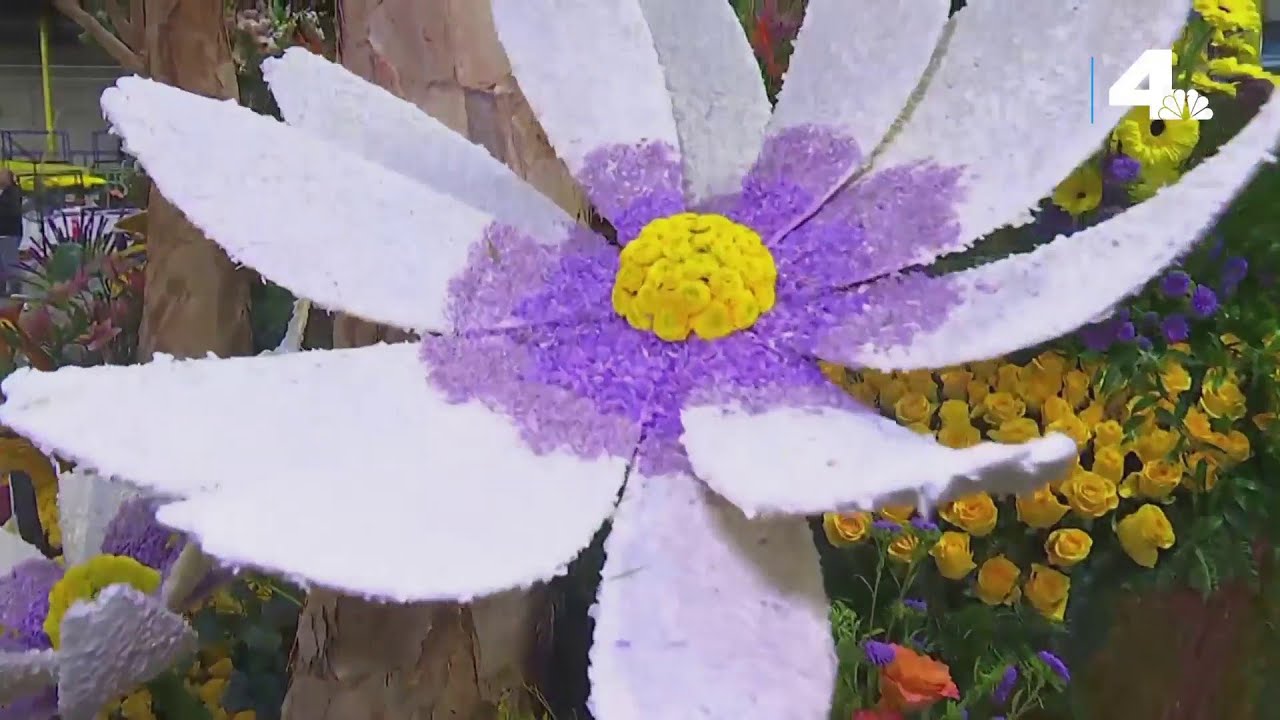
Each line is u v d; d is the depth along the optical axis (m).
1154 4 1.71
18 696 1.79
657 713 1.45
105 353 2.73
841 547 1.91
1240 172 1.55
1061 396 1.98
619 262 1.78
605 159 1.86
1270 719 2.04
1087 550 1.90
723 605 1.53
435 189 1.83
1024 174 1.74
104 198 3.18
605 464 1.62
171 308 2.37
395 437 1.61
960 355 1.64
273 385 1.62
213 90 2.46
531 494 1.58
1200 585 1.94
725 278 1.70
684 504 1.59
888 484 1.42
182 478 1.50
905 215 1.78
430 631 1.83
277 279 1.69
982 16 1.84
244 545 1.41
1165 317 1.99
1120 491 1.95
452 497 1.55
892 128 1.85
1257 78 2.11
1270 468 1.99
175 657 1.76
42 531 2.27
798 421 1.62
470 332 1.74
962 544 1.90
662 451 1.63
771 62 2.23
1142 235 1.60
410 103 1.87
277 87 1.85
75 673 1.67
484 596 1.45
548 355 1.72
